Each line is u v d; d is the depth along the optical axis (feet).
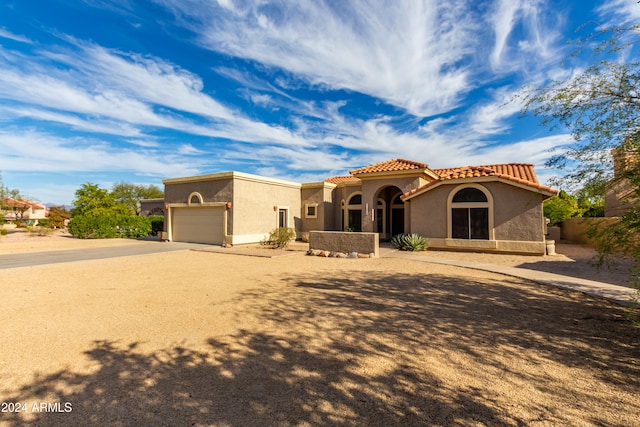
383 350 16.25
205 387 12.71
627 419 10.64
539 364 14.69
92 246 69.26
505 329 19.13
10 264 43.88
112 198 121.80
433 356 15.56
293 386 12.79
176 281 33.12
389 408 11.33
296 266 43.47
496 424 10.44
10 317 21.22
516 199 53.11
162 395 12.14
